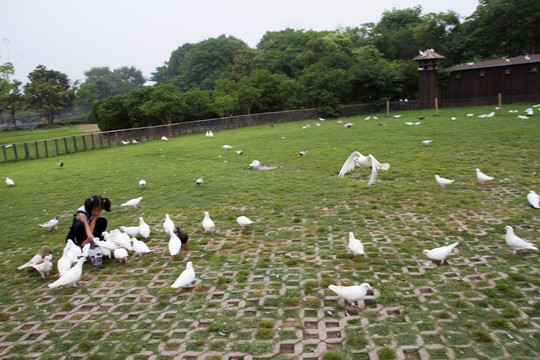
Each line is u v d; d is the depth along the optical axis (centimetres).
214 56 7625
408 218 854
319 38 5988
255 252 723
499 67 4009
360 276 593
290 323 480
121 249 718
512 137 1745
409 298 520
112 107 4275
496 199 938
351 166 636
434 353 406
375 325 464
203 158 1986
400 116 3634
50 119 8094
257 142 2472
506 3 4291
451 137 1930
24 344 475
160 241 825
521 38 4325
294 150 1978
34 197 1356
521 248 619
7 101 6862
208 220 841
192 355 429
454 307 492
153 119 4184
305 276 608
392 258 652
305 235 795
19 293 625
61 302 581
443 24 5366
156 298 572
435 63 4338
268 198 1098
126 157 2316
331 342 436
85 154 2811
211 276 632
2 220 1084
